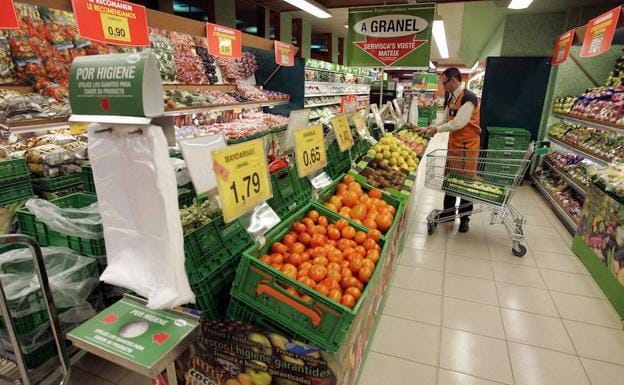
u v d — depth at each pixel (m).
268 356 1.20
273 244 1.58
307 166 2.11
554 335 2.51
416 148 3.92
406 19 4.61
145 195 1.06
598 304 2.86
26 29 2.82
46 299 1.42
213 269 1.39
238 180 1.35
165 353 1.16
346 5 7.00
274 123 5.51
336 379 1.21
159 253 1.10
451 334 2.51
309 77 7.83
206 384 1.34
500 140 6.46
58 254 1.95
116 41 2.41
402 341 2.43
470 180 3.83
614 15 3.18
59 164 2.59
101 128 1.07
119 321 1.30
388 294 2.90
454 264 3.47
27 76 2.81
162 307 1.10
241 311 1.31
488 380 2.13
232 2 7.54
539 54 6.59
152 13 2.69
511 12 6.50
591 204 3.43
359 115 3.69
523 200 5.57
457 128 4.07
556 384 2.11
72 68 1.06
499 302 2.88
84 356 2.25
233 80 5.74
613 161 3.71
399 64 4.79
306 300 1.22
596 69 6.05
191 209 1.71
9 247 2.12
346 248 1.70
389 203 2.50
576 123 5.21
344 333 1.18
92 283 1.97
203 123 5.07
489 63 6.59
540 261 3.54
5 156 2.42
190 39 4.92
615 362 2.27
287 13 9.34
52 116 2.55
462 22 10.16
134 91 0.97
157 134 1.00
